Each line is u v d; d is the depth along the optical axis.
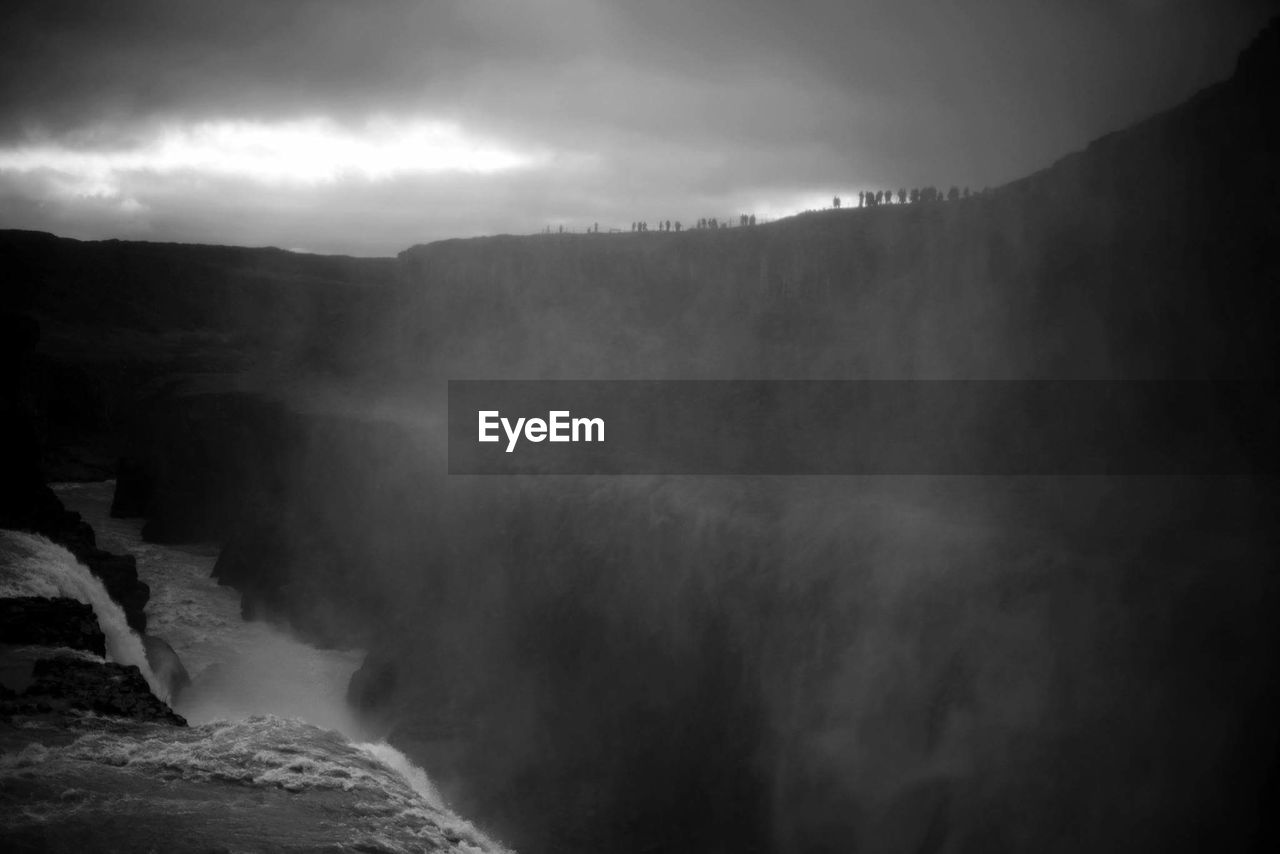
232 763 17.48
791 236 108.25
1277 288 53.78
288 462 88.00
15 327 52.44
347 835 14.99
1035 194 76.06
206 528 92.19
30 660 24.73
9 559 37.66
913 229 94.06
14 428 50.12
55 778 16.27
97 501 101.12
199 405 98.06
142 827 14.66
